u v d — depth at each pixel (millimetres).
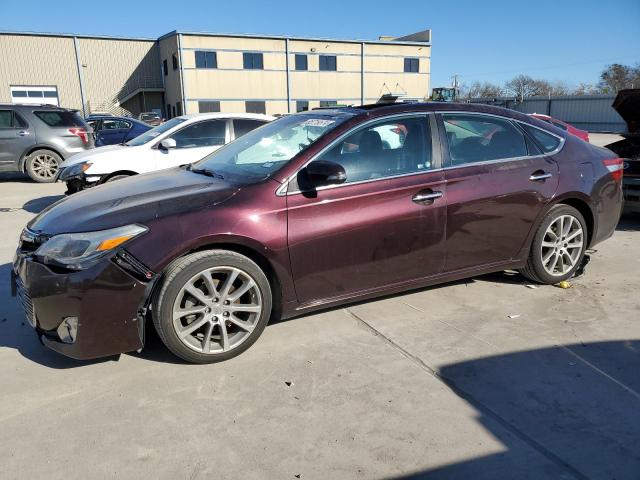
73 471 2422
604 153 4789
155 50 46844
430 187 3834
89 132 12242
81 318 3053
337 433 2674
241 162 4016
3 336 3797
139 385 3125
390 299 4348
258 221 3314
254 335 3447
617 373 3195
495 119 4277
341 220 3553
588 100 39688
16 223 7500
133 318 3123
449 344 3582
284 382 3137
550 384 3086
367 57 49938
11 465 2457
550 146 4461
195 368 3307
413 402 2930
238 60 44781
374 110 3891
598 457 2477
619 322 3891
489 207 4062
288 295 3518
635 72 58312
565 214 4461
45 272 3078
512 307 4184
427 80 53188
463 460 2471
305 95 48125
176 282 3146
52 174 11750
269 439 2633
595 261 5379
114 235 3088
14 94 42344
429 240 3883
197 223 3182
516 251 4332
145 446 2590
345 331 3785
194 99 43812
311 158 3555
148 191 3633
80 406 2922
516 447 2555
